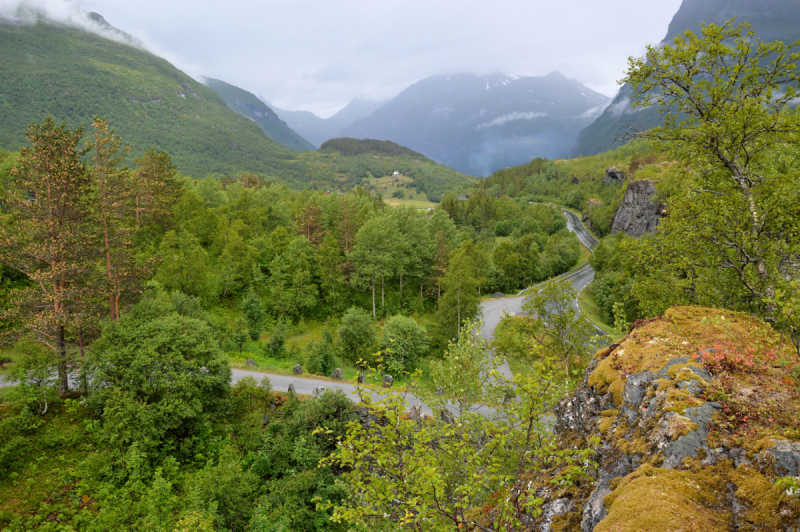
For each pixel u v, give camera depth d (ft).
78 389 94.89
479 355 51.26
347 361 147.23
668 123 50.98
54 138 94.12
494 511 25.07
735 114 45.37
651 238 60.18
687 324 33.27
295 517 75.05
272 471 85.20
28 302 91.09
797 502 15.38
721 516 17.10
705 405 22.38
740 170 49.14
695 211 50.08
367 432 26.86
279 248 221.25
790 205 42.47
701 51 46.96
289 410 96.89
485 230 479.00
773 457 17.69
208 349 94.53
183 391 86.07
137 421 80.23
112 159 113.19
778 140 45.27
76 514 69.21
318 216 256.73
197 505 69.72
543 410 24.99
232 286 197.06
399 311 223.51
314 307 209.05
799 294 23.36
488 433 30.40
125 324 93.86
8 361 112.37
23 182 93.86
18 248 92.17
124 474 76.64
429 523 22.81
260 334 169.48
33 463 75.51
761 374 24.43
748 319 32.81
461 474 30.71
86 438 82.89
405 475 23.76
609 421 27.61
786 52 43.21
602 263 274.57
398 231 243.19
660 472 19.97
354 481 25.64
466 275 175.73
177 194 217.56
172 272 169.89
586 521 21.77
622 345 33.60
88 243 100.07
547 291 81.05
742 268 45.11
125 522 69.67
